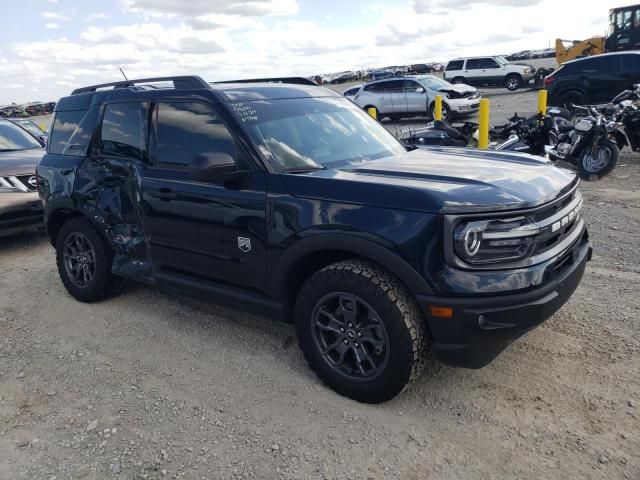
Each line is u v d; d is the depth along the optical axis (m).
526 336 3.90
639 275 4.84
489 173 3.31
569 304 4.35
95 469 2.87
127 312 4.77
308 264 3.43
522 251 2.91
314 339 3.37
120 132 4.49
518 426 3.00
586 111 9.54
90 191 4.63
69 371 3.88
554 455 2.77
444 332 2.88
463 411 3.16
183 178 3.91
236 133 3.63
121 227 4.46
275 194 3.37
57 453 3.02
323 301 3.27
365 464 2.79
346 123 4.25
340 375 3.31
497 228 2.85
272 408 3.29
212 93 3.87
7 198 6.63
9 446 3.10
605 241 5.83
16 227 6.77
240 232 3.54
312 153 3.73
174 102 4.07
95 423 3.25
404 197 2.94
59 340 4.36
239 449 2.95
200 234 3.80
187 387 3.58
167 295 5.10
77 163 4.79
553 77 16.23
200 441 3.04
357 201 3.06
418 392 3.36
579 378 3.38
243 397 3.42
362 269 3.08
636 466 2.65
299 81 4.96
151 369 3.83
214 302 3.93
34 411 3.42
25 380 3.80
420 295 2.88
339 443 2.96
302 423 3.14
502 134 10.65
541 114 10.07
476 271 2.82
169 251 4.08
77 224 4.84
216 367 3.80
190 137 3.92
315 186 3.24
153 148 4.18
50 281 5.74
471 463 2.76
